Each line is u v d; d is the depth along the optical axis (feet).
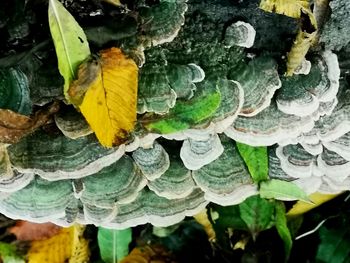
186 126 1.16
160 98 1.12
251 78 1.20
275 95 1.23
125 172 1.25
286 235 1.65
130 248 1.81
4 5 1.09
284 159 1.33
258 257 1.80
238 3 1.18
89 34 1.07
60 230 1.75
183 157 1.25
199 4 1.18
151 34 1.08
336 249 1.71
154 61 1.15
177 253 1.81
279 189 1.34
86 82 1.02
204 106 1.16
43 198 1.27
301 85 1.21
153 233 1.79
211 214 1.69
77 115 1.12
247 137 1.22
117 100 1.05
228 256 1.82
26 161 1.16
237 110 1.17
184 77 1.14
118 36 1.08
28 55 1.09
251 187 1.33
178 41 1.18
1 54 1.12
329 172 1.33
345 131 1.26
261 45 1.22
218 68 1.19
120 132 1.06
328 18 1.19
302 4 1.10
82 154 1.16
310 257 1.82
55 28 1.00
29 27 1.10
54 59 1.11
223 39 1.18
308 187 1.40
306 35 1.13
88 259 1.83
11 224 1.75
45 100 1.11
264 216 1.65
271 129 1.23
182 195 1.28
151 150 1.24
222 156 1.31
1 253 1.75
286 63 1.19
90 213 1.29
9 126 1.06
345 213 1.75
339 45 1.25
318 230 1.77
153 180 1.28
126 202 1.25
